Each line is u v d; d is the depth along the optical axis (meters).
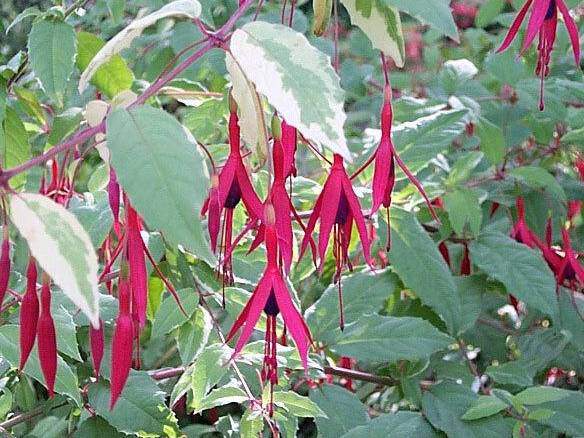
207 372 0.47
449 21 0.35
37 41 0.54
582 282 0.60
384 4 0.40
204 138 0.57
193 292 0.52
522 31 0.75
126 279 0.34
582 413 0.58
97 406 0.50
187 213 0.30
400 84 0.96
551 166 0.79
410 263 0.57
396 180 0.59
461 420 0.56
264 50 0.33
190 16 0.35
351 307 0.58
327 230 0.37
